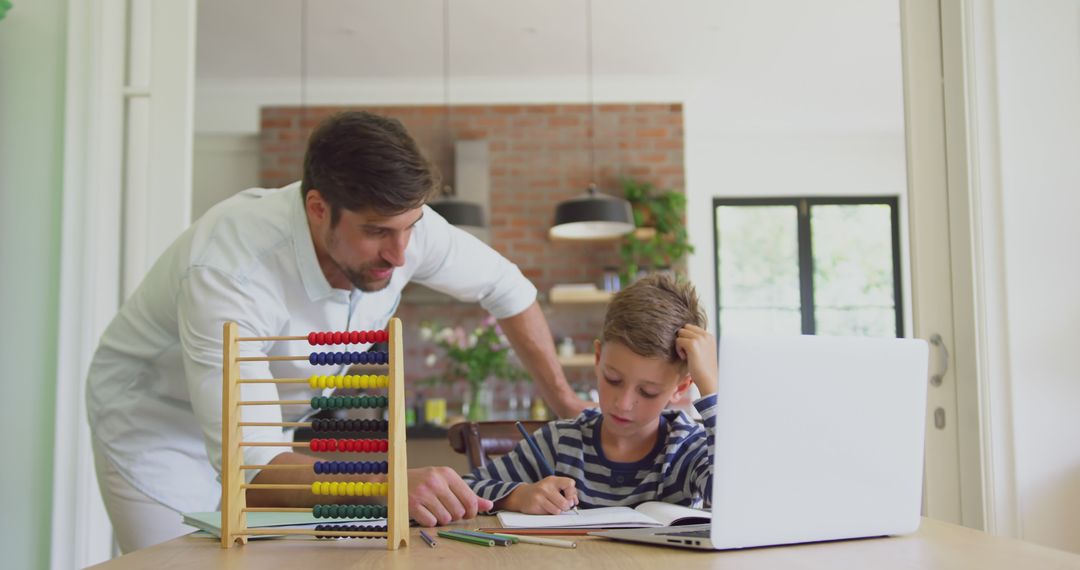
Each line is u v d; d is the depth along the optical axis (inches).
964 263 100.3
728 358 40.8
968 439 99.5
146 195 101.7
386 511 45.0
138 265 100.8
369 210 54.4
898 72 254.7
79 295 98.3
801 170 310.0
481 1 205.9
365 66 247.1
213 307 57.4
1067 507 97.3
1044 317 99.0
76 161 99.7
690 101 277.0
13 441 98.7
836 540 44.9
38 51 101.9
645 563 38.2
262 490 53.3
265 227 61.1
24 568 97.6
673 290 62.0
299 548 42.7
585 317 261.0
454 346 231.0
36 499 98.0
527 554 40.5
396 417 42.5
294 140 260.8
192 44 102.5
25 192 100.7
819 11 213.2
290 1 204.8
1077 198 100.1
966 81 100.3
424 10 210.5
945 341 101.7
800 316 310.5
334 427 45.6
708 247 307.9
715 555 40.3
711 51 237.9
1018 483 97.1
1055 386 98.4
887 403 45.3
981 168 99.6
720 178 310.2
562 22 218.7
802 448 42.6
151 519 73.5
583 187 261.4
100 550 98.4
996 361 98.1
